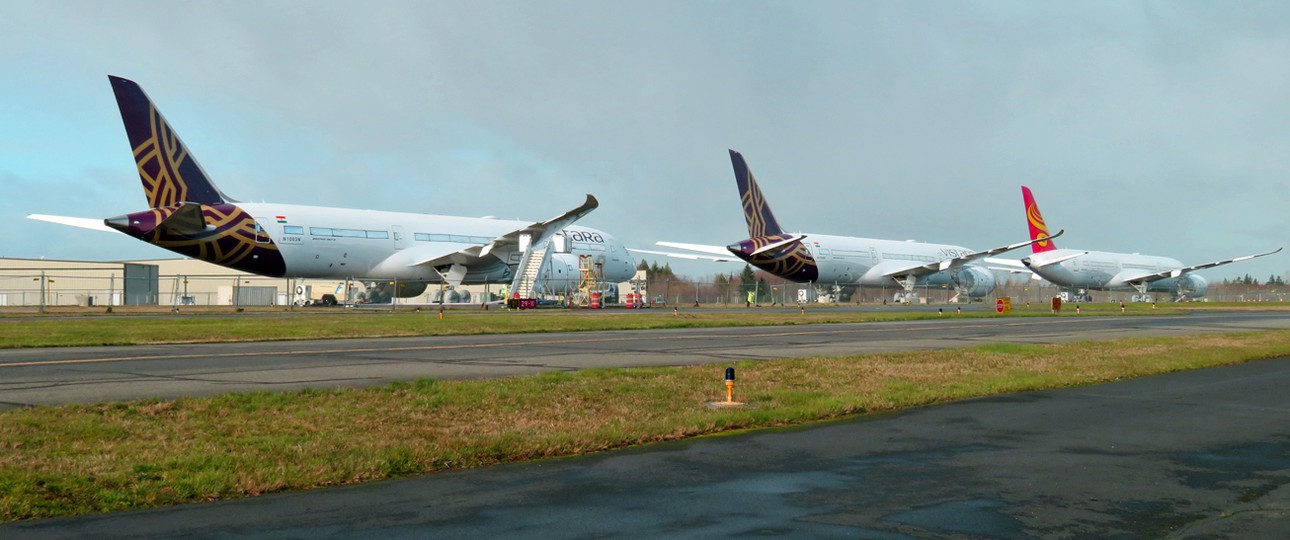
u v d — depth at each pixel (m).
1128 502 8.65
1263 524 7.88
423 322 38.03
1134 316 60.31
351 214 59.28
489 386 15.77
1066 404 15.88
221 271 85.69
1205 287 117.50
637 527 7.56
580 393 15.45
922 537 7.35
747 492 8.88
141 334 28.42
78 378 16.83
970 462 10.50
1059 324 46.03
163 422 11.73
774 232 81.88
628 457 10.67
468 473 9.70
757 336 33.25
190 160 51.72
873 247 91.31
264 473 9.16
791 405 14.93
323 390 14.84
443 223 64.62
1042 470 10.09
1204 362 24.73
